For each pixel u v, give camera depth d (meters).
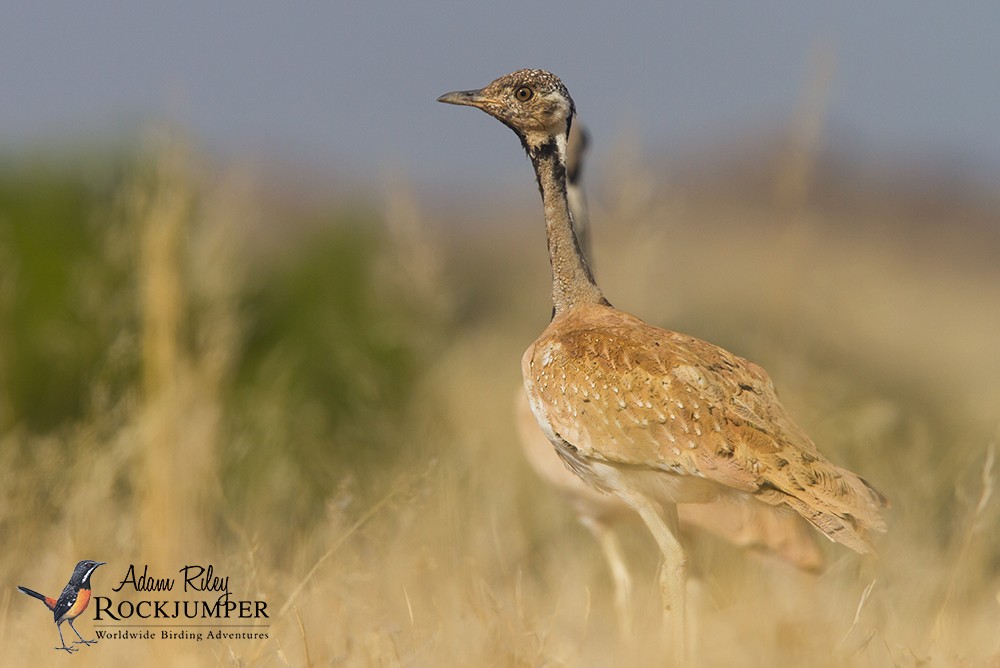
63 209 20.89
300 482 18.11
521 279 35.66
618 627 13.54
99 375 18.09
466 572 13.14
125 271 19.50
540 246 45.53
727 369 11.55
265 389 20.25
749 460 10.98
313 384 21.03
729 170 85.31
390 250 22.55
